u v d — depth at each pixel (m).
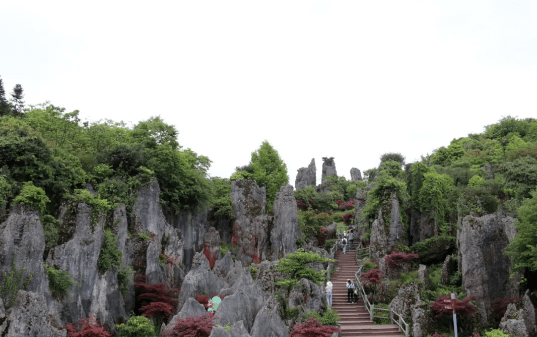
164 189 41.62
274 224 47.62
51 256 27.69
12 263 24.94
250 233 47.84
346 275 40.56
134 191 37.31
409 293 32.44
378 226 42.28
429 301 32.19
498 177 49.25
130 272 32.22
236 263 38.59
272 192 59.66
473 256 33.59
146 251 34.84
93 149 39.25
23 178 29.62
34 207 27.11
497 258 33.81
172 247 38.44
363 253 45.19
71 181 32.81
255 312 30.48
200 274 33.84
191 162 47.72
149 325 28.16
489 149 70.50
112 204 33.50
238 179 51.81
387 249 41.28
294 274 32.28
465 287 33.41
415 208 44.78
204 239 44.41
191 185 44.16
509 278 33.19
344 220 63.78
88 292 28.34
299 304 30.02
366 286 37.03
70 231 29.08
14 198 28.00
